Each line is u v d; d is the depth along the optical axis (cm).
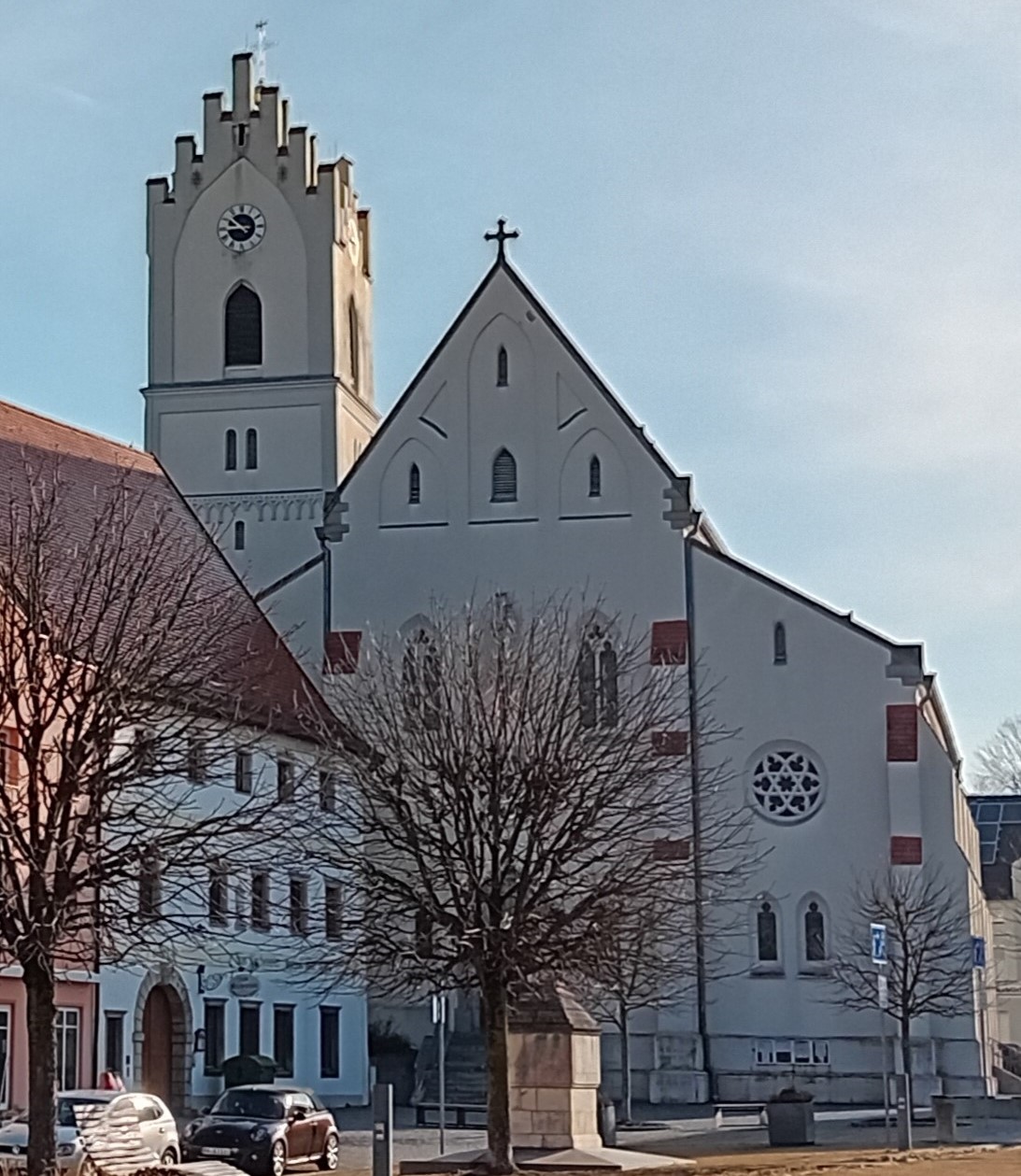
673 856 5419
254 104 9200
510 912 4141
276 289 9056
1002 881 11250
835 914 7069
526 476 7450
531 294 7556
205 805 5303
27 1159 3181
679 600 7281
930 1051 6950
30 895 3225
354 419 9312
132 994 5516
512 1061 4050
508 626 5853
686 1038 6950
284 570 8875
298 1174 4188
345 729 4962
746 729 7200
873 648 7169
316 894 5234
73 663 3566
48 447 6216
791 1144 4866
